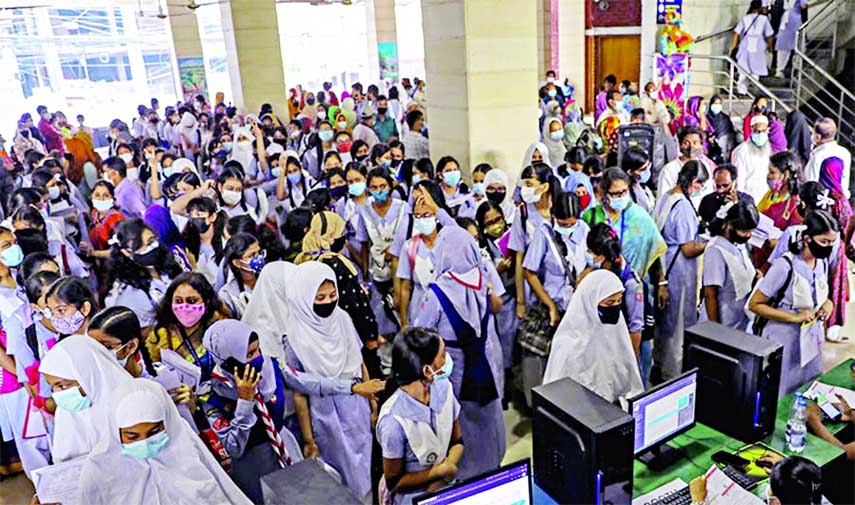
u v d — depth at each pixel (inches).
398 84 535.8
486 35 218.1
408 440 86.4
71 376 83.4
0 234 122.4
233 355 93.5
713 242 135.2
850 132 333.4
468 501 73.1
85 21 552.4
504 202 195.9
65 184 236.2
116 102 590.9
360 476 111.2
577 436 78.8
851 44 357.4
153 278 124.3
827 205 145.2
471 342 118.4
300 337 106.3
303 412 108.7
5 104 532.4
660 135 254.4
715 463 95.0
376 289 166.6
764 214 167.3
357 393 107.5
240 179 189.2
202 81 545.0
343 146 278.7
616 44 498.0
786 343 118.8
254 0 426.0
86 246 197.0
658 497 88.7
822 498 77.5
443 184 189.0
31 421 122.5
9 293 121.3
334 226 131.7
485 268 126.7
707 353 100.8
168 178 214.5
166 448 78.9
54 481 81.9
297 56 681.6
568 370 111.0
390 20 612.7
